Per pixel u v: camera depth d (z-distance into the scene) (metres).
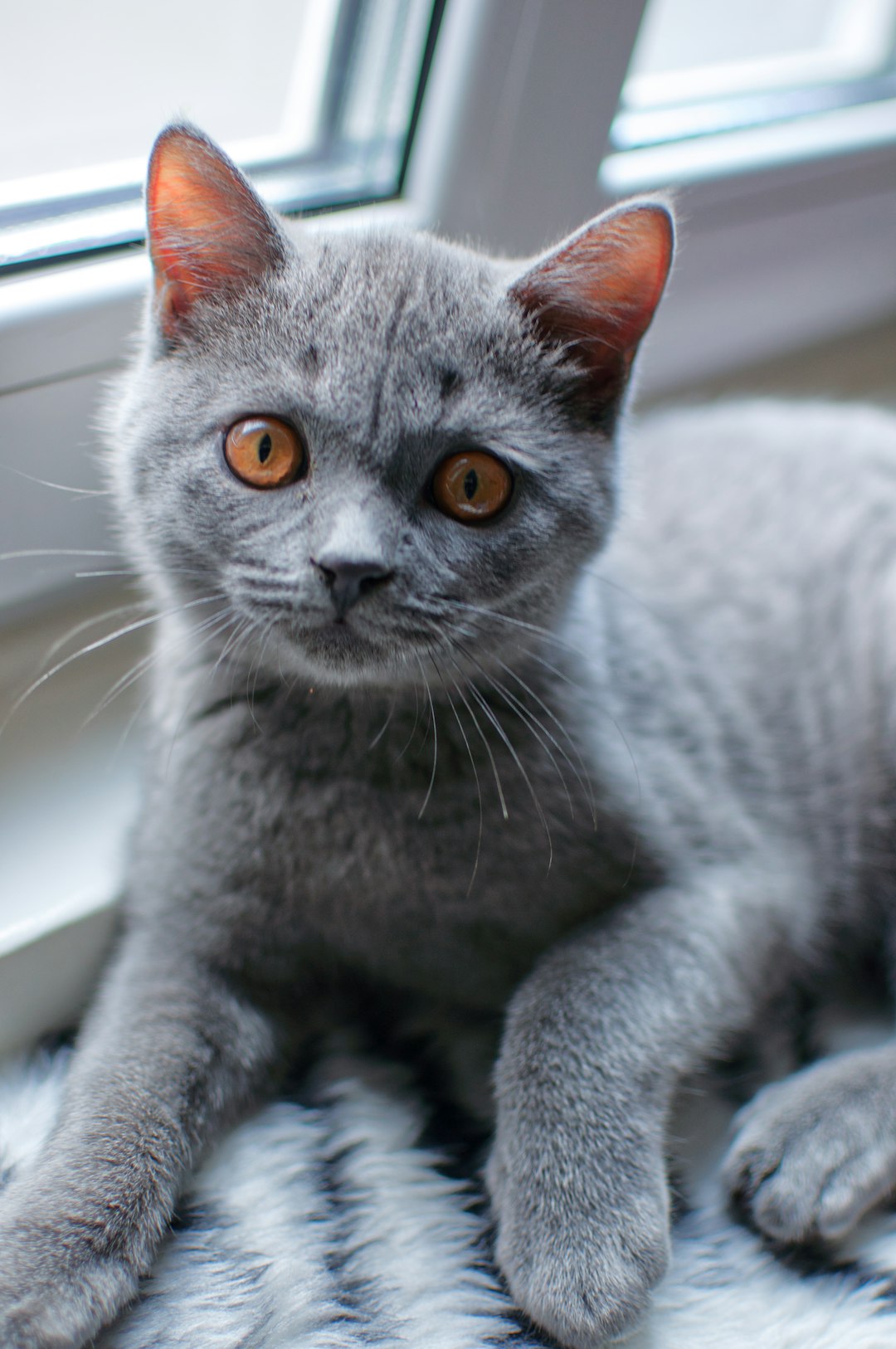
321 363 0.46
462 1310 0.43
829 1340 0.43
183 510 0.46
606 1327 0.43
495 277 0.48
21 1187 0.44
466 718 0.48
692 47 0.64
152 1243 0.44
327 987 0.51
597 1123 0.45
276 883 0.48
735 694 0.54
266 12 0.55
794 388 0.68
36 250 0.52
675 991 0.47
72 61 0.53
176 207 0.46
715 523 0.57
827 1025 0.51
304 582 0.45
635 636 0.52
